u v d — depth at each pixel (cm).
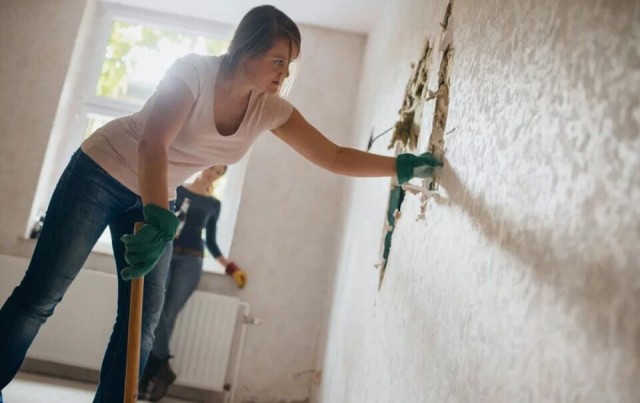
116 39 336
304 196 318
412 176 114
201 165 123
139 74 333
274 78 109
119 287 128
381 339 140
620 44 52
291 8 320
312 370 299
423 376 98
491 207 79
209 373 281
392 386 120
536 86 70
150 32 339
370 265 182
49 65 312
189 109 105
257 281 306
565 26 64
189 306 286
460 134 101
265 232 312
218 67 110
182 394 293
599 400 47
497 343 69
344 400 182
